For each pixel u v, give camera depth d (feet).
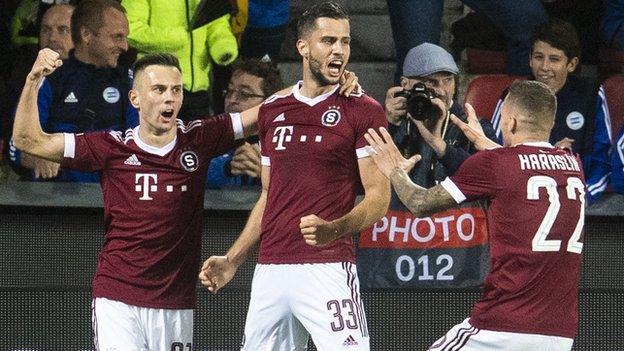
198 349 90.48
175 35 90.43
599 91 92.22
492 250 66.08
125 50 88.74
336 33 66.49
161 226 68.08
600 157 92.17
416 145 88.69
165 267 68.54
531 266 64.80
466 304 90.89
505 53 100.12
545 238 64.85
